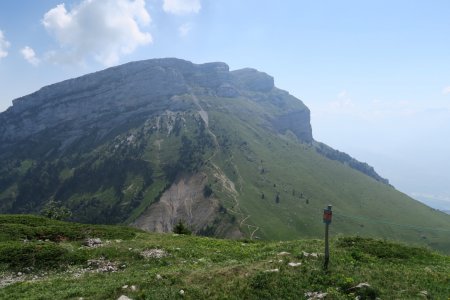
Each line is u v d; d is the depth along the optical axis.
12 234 43.47
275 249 34.06
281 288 21.89
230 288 21.89
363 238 35.84
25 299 23.73
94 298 22.12
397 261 28.83
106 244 41.31
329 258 26.66
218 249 39.72
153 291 22.05
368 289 21.33
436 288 22.55
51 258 34.44
